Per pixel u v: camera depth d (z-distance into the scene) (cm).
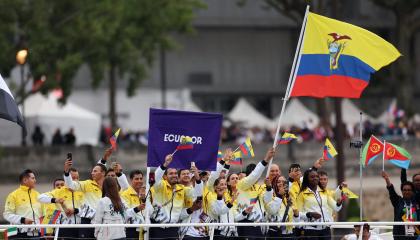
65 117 12219
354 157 11288
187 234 4475
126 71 12838
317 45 4869
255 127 13888
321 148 11706
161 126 4362
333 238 5091
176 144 4369
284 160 11575
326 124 12638
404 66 13738
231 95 18962
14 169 10725
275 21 18788
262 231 4556
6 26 10331
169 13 12900
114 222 4250
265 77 19125
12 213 4816
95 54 11188
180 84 18562
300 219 4684
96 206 4531
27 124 12062
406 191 4772
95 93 16250
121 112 16100
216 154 4397
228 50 18900
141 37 12862
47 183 10300
